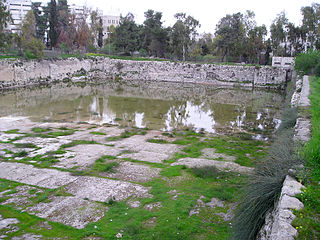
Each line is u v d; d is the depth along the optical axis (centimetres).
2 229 780
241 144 1709
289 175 572
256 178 654
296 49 6172
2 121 2202
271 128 2194
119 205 906
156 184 1071
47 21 8250
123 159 1362
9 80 4119
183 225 782
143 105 3122
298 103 1484
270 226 483
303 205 459
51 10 6475
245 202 616
